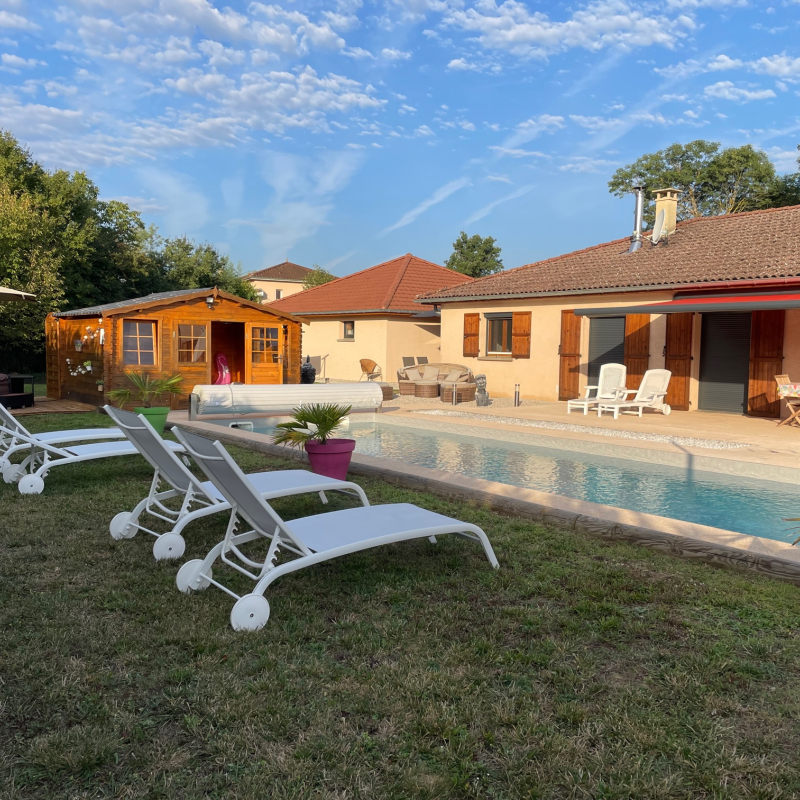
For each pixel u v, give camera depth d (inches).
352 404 560.1
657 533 195.5
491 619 147.9
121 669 123.7
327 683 119.2
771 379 565.6
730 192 1802.4
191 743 101.6
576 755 98.3
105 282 1208.8
